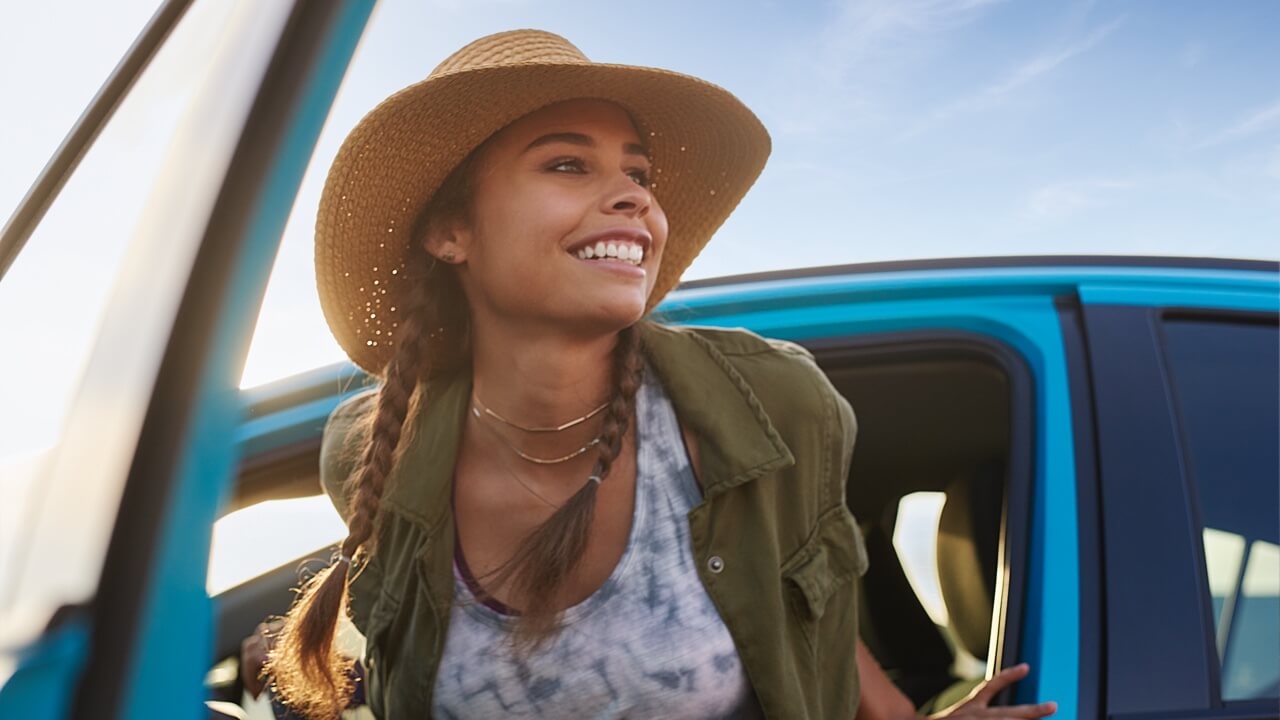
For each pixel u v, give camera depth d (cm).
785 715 126
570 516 120
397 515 134
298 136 60
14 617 52
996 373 170
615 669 123
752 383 137
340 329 146
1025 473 155
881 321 170
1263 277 174
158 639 53
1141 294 168
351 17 63
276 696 143
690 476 129
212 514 55
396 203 134
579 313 121
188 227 58
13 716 49
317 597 132
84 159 85
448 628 126
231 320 57
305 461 154
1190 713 138
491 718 126
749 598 127
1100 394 157
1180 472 151
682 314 171
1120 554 146
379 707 140
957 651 249
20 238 86
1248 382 164
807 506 137
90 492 55
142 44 86
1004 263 175
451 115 124
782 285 175
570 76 124
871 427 213
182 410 55
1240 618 147
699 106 141
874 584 252
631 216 124
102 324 58
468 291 133
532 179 124
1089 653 141
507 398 130
